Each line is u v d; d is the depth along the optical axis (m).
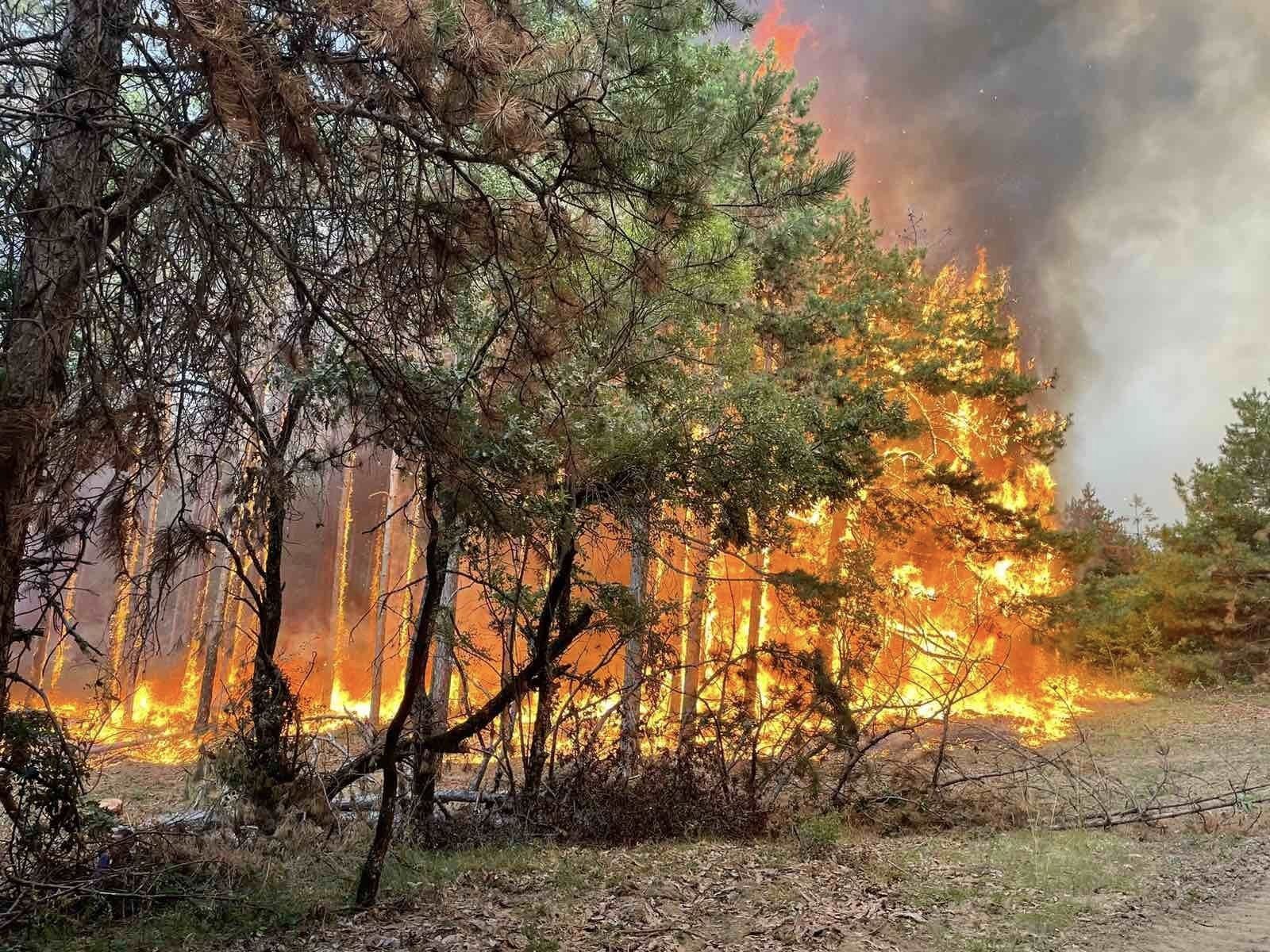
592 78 4.84
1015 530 27.73
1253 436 38.78
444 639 14.26
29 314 4.79
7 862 8.84
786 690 16.69
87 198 4.75
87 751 9.30
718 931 8.05
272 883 9.59
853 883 9.96
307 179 4.85
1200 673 37.03
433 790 14.18
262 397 10.06
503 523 6.92
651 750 16.05
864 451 18.70
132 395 4.73
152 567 8.56
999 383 28.73
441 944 7.70
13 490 4.64
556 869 10.58
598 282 5.75
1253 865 11.77
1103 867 11.40
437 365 6.23
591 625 14.73
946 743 18.53
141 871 8.88
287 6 4.44
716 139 5.27
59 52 4.57
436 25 4.46
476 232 5.24
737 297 13.85
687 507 14.27
